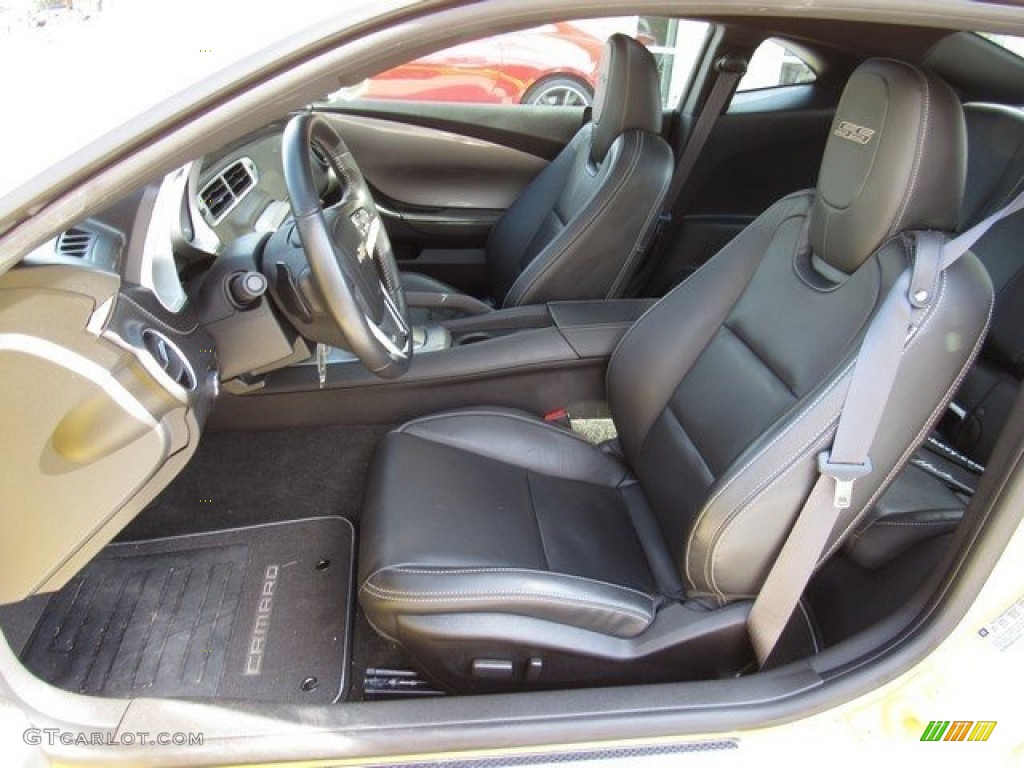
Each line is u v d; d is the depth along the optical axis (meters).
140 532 1.58
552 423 1.59
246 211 1.64
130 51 0.62
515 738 0.82
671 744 0.84
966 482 1.34
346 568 1.51
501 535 1.23
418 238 2.46
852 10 0.65
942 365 0.89
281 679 1.30
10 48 0.64
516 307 1.89
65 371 0.75
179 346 0.92
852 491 0.94
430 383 1.67
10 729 0.73
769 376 1.13
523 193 2.34
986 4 0.66
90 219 0.86
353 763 0.79
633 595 1.12
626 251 1.88
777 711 0.87
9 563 0.82
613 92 1.85
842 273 1.06
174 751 0.76
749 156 2.33
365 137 2.35
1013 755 0.90
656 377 1.39
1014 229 1.48
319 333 1.19
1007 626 0.87
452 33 0.64
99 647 1.33
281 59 0.62
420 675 1.26
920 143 0.92
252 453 1.76
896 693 0.89
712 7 0.64
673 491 1.30
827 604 1.26
